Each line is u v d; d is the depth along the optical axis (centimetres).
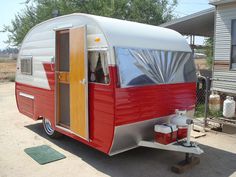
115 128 427
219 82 880
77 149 566
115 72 425
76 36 490
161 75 498
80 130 493
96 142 465
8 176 449
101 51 445
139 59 464
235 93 840
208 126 731
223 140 635
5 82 1981
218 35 883
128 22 500
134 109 451
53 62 574
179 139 482
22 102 728
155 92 485
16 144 594
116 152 456
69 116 557
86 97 468
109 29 447
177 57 541
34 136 650
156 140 472
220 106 846
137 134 471
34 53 650
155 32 523
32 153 540
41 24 618
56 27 557
